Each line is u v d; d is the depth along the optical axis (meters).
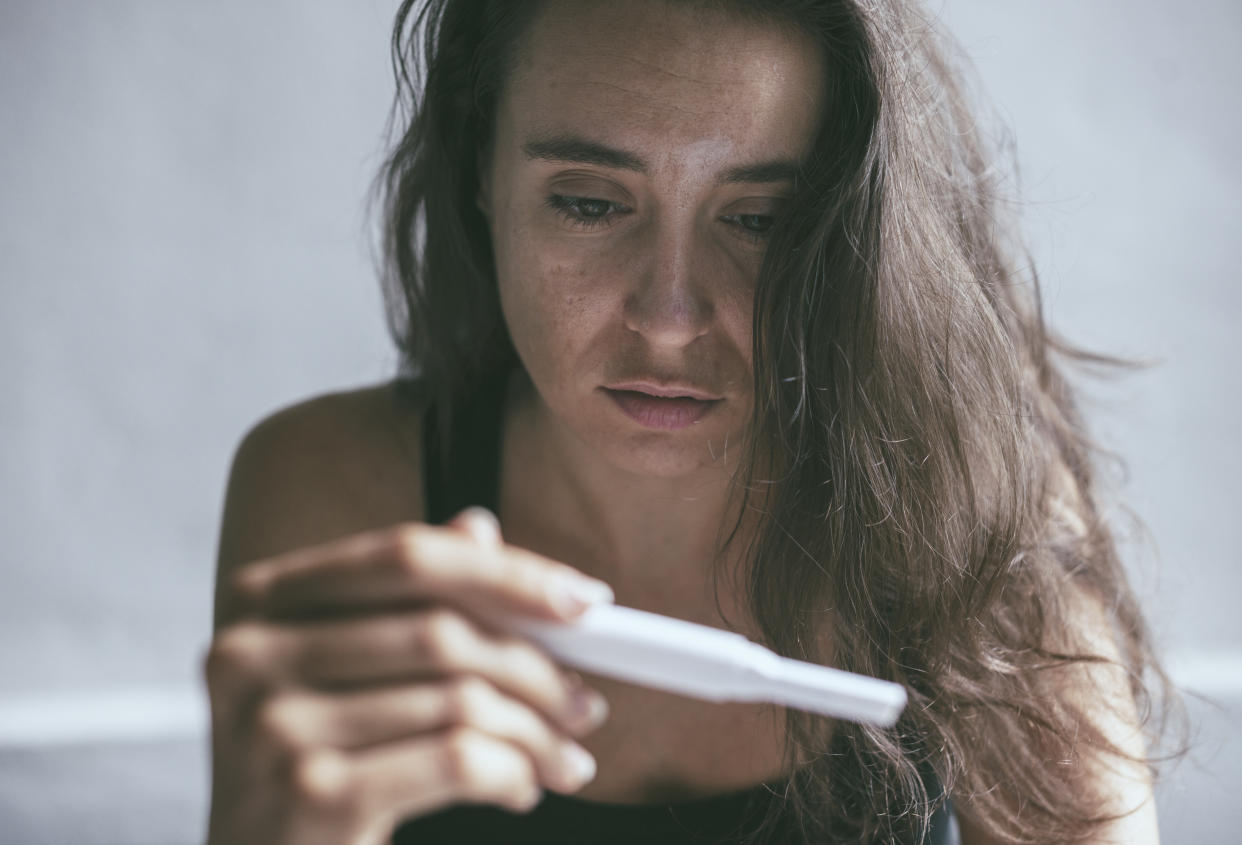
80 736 1.50
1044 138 1.64
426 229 0.80
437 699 0.36
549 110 0.60
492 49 0.67
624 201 0.61
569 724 0.37
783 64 0.60
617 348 0.63
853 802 0.71
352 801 0.35
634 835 0.69
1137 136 1.64
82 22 1.56
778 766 0.71
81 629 1.64
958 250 0.74
